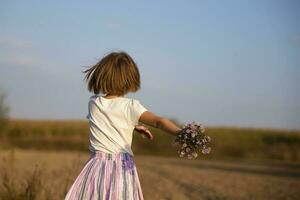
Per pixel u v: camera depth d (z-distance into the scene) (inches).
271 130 2085.4
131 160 185.8
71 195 182.4
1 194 391.5
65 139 1929.1
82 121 2431.1
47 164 798.5
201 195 541.0
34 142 1905.8
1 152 985.5
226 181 688.4
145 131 191.5
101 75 188.7
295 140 1994.3
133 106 185.0
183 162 1188.5
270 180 725.3
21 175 541.6
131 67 189.3
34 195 388.2
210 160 1402.6
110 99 189.3
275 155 1699.1
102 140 186.1
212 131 2068.2
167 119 179.9
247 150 1788.9
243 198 531.8
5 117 2030.0
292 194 572.4
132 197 181.3
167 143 1787.6
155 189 568.4
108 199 178.1
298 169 1032.8
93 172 182.7
